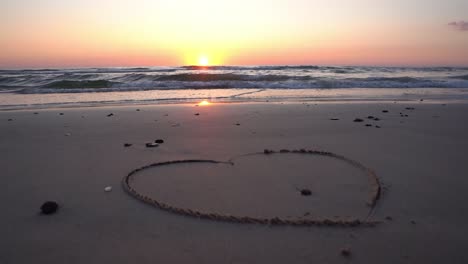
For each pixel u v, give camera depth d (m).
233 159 5.49
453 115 9.70
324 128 7.88
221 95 15.80
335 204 3.81
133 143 6.60
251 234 3.20
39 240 3.14
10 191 4.26
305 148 6.14
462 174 4.70
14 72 30.88
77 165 5.25
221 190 4.24
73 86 18.83
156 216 3.57
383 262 2.78
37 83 20.95
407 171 4.82
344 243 3.05
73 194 4.15
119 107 11.92
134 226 3.37
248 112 10.45
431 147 6.13
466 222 3.38
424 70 36.91
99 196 4.09
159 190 4.25
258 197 4.03
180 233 3.23
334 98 14.55
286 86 19.34
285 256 2.87
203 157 5.61
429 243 3.03
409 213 3.58
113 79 22.05
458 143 6.42
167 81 20.33
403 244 3.02
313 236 3.16
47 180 4.62
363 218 3.48
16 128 8.16
